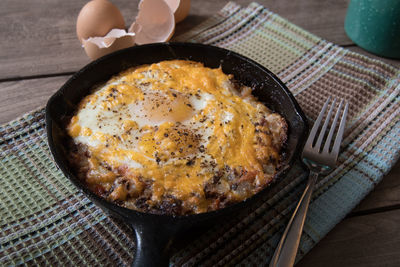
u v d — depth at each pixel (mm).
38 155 333
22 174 321
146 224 247
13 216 299
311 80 397
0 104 368
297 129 307
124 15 458
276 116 329
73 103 328
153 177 294
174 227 248
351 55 418
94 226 298
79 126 315
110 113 321
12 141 341
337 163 336
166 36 419
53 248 287
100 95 331
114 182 294
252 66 341
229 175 299
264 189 262
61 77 396
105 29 401
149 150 303
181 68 354
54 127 296
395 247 297
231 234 297
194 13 466
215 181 295
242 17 456
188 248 291
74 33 438
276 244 294
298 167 333
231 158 305
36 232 293
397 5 378
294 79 398
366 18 406
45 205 306
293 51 424
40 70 400
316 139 348
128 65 355
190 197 287
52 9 463
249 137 316
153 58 360
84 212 304
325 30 452
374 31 408
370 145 347
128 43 394
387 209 318
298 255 287
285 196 318
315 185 321
